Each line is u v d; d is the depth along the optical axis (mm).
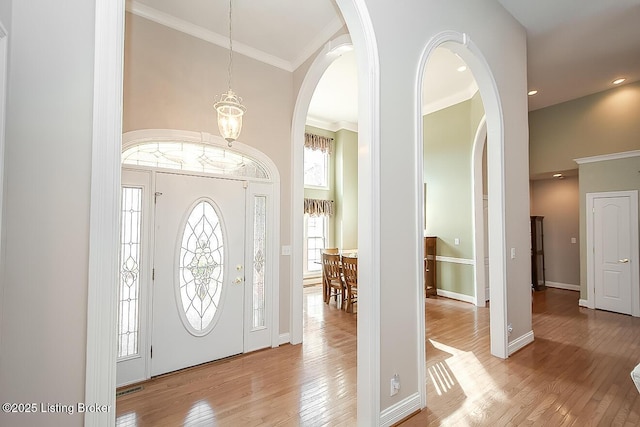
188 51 3072
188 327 3010
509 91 3408
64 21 1107
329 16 3029
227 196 3307
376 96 2018
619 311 4867
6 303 994
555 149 5883
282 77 3766
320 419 2168
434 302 5531
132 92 2742
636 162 4809
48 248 1062
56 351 1067
